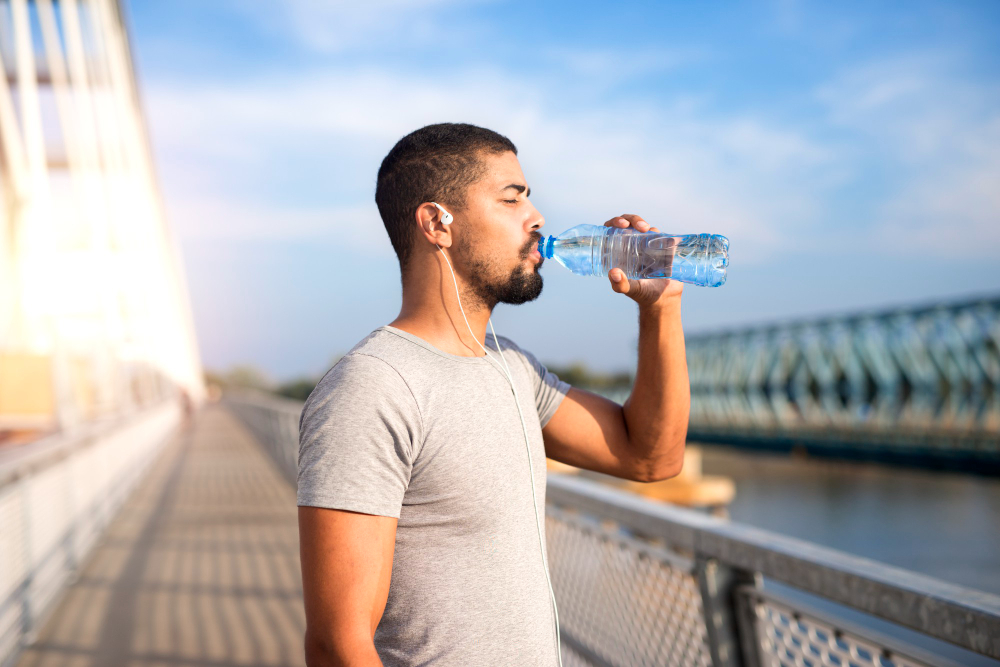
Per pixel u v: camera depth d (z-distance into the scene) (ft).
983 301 78.33
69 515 15.40
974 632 3.10
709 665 5.16
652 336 3.71
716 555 4.83
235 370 277.64
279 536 18.84
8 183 29.60
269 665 10.46
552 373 4.06
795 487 58.95
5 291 28.17
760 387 106.93
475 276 3.40
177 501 24.99
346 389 2.96
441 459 3.02
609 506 6.21
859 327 94.12
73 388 18.70
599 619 6.70
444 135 3.44
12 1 30.73
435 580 3.00
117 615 12.70
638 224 3.72
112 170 47.11
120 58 55.16
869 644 3.83
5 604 10.64
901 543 32.32
